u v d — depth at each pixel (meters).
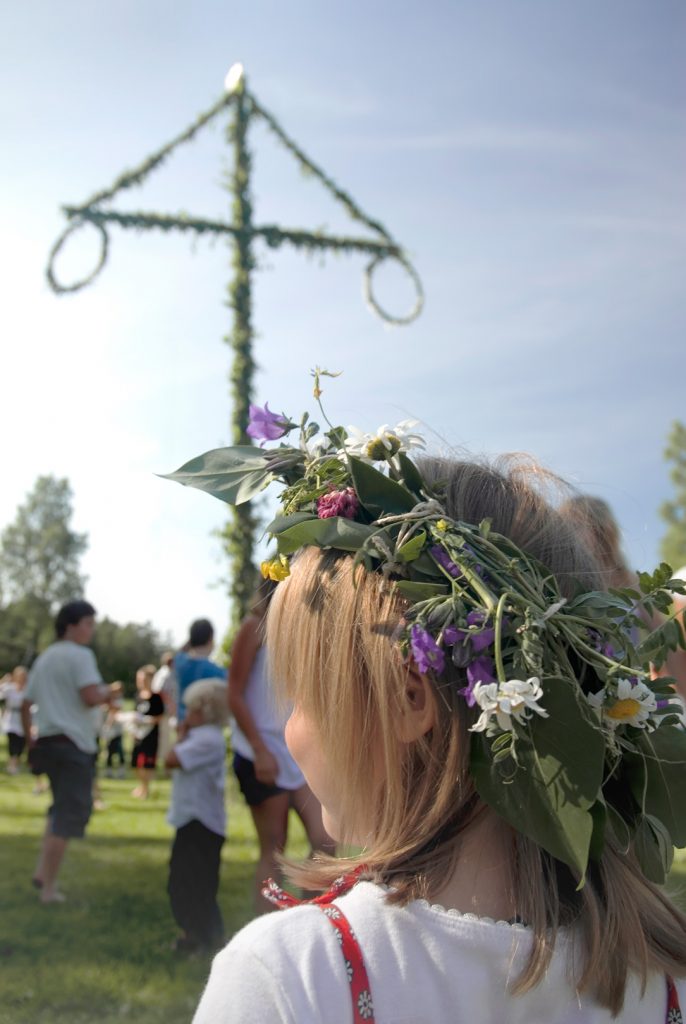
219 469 1.02
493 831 0.84
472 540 0.86
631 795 0.86
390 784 0.84
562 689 0.78
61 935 4.41
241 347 6.98
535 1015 0.79
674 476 31.19
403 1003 0.76
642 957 0.84
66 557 60.97
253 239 7.18
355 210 7.41
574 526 1.00
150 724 11.10
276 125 7.32
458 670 0.82
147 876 5.90
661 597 0.88
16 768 13.59
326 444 1.01
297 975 0.77
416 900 0.81
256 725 3.66
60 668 5.12
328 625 0.87
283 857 0.95
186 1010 3.46
